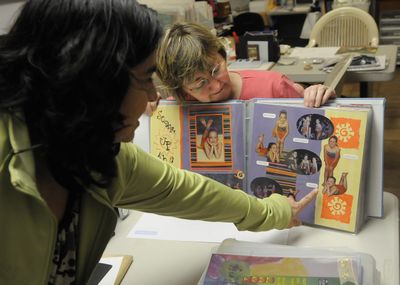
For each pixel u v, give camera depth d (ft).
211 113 3.79
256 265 2.86
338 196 3.33
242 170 3.75
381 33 15.10
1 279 2.03
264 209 3.27
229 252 3.08
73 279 2.42
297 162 3.47
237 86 4.77
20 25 1.76
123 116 1.93
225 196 3.13
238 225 3.25
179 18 7.06
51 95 1.71
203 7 8.24
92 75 1.70
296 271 2.75
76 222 2.33
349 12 9.21
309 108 3.37
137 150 2.85
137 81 1.90
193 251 3.35
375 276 2.71
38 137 1.84
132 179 2.74
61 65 1.66
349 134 3.24
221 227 3.60
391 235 3.23
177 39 3.86
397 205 3.59
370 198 3.39
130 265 3.26
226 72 4.15
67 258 2.34
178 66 3.82
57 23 1.69
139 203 2.89
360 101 3.30
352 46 8.99
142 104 2.00
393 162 9.55
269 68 7.82
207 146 3.83
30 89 1.72
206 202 3.06
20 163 1.84
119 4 1.78
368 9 13.65
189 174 3.12
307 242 3.28
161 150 3.99
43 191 2.10
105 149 1.89
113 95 1.79
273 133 3.54
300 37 14.62
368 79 7.25
